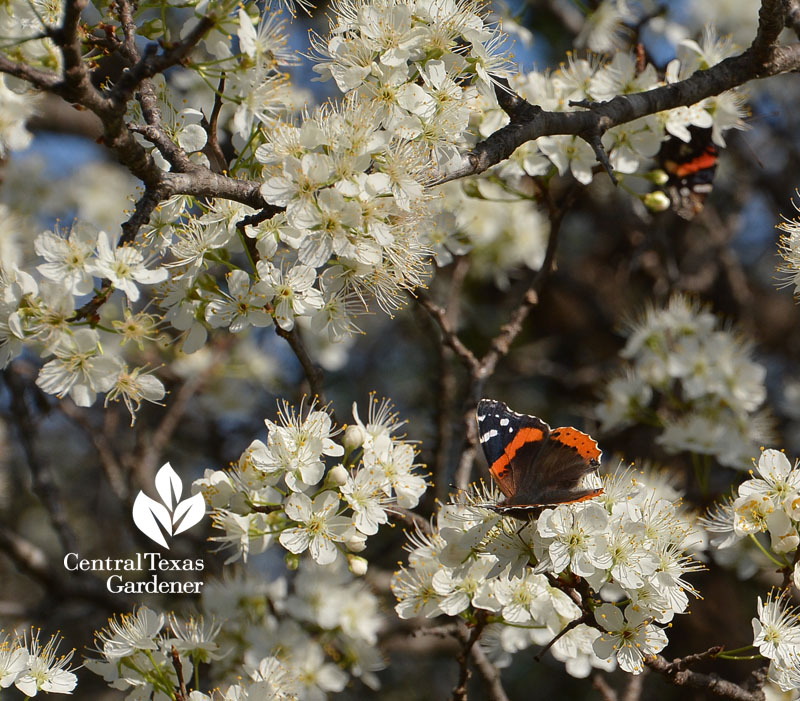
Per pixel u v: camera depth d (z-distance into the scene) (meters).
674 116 6.61
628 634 4.55
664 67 7.37
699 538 5.36
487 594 5.06
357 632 7.36
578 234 12.73
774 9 5.60
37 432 8.85
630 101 5.85
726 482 9.35
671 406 8.88
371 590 8.01
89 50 5.17
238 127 5.04
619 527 4.50
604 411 8.79
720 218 12.31
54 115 11.56
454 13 5.26
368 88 5.11
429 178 5.10
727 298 11.71
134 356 9.94
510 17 7.82
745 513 5.14
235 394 11.23
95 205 11.61
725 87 6.02
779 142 11.87
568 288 12.32
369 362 12.38
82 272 4.61
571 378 11.14
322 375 5.34
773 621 4.98
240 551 5.13
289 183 4.62
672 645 10.46
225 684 6.71
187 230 5.14
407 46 5.17
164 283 5.16
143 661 5.28
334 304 5.24
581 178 6.53
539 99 6.95
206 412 11.14
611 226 12.58
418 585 5.28
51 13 5.11
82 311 4.64
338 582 7.46
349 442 5.13
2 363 4.64
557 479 4.80
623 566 4.45
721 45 6.85
